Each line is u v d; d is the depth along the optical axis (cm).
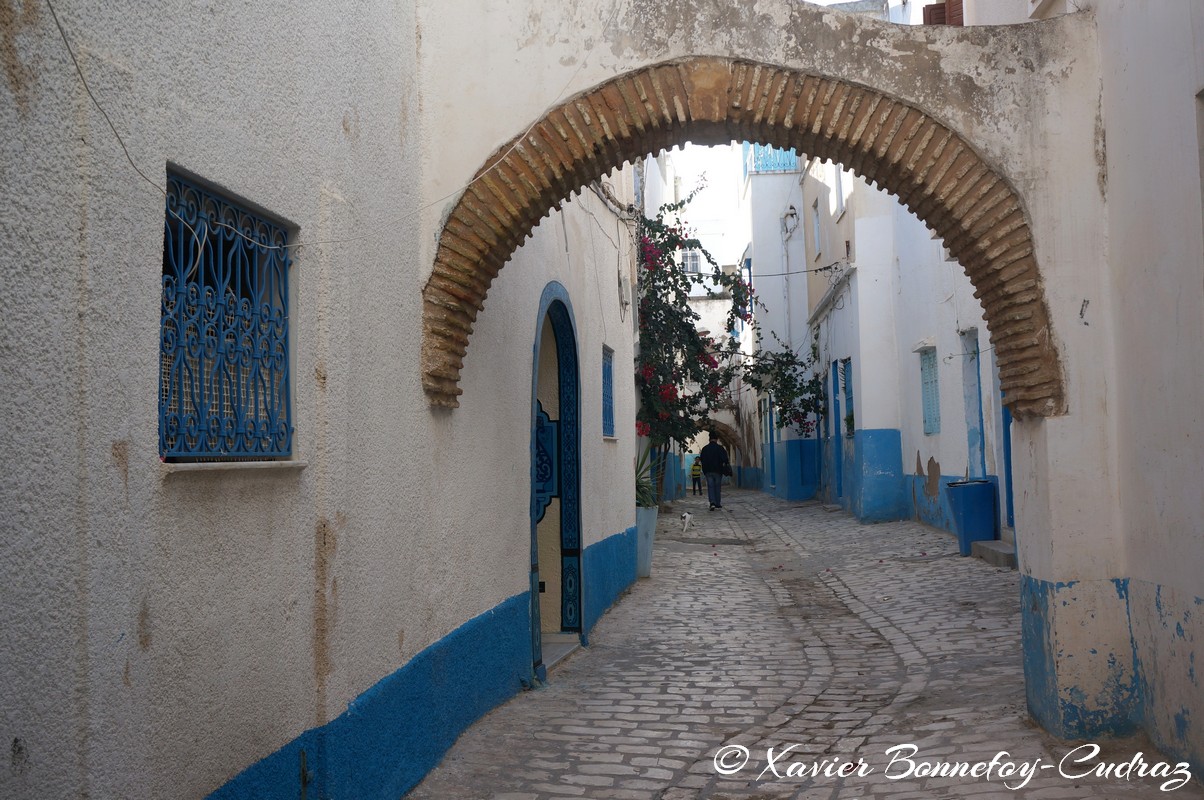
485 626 653
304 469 412
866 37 553
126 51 298
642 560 1299
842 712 655
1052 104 550
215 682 341
